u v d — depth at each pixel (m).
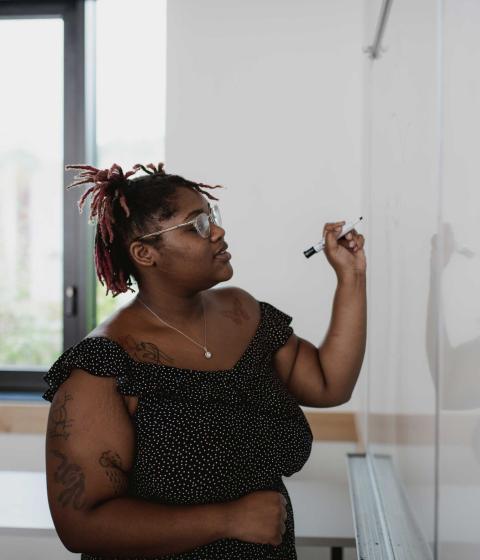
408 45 1.19
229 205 2.55
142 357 1.02
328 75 2.52
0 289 2.96
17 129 2.89
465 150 0.73
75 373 0.98
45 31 2.86
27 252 2.93
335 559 1.91
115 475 0.96
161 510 0.97
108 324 1.05
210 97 2.54
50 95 2.88
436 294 0.91
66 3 2.83
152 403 1.00
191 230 1.04
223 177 2.55
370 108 2.09
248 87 2.53
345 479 2.52
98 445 0.95
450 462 0.83
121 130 2.84
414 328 1.14
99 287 2.96
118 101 2.84
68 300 2.89
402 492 1.29
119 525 0.94
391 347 1.48
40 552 2.49
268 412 1.07
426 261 1.00
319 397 1.23
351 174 2.52
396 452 1.39
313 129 2.53
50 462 0.96
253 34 2.52
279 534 0.99
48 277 2.93
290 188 2.54
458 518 0.79
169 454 0.98
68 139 2.86
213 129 2.54
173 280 1.06
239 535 0.98
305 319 2.55
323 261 2.54
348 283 1.22
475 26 0.69
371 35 2.06
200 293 1.16
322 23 2.51
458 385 0.78
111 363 0.97
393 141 1.45
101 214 1.09
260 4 2.52
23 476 2.29
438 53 0.89
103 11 2.83
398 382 1.36
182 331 1.08
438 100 0.89
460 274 0.76
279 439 1.06
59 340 2.95
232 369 1.07
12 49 2.88
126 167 2.85
